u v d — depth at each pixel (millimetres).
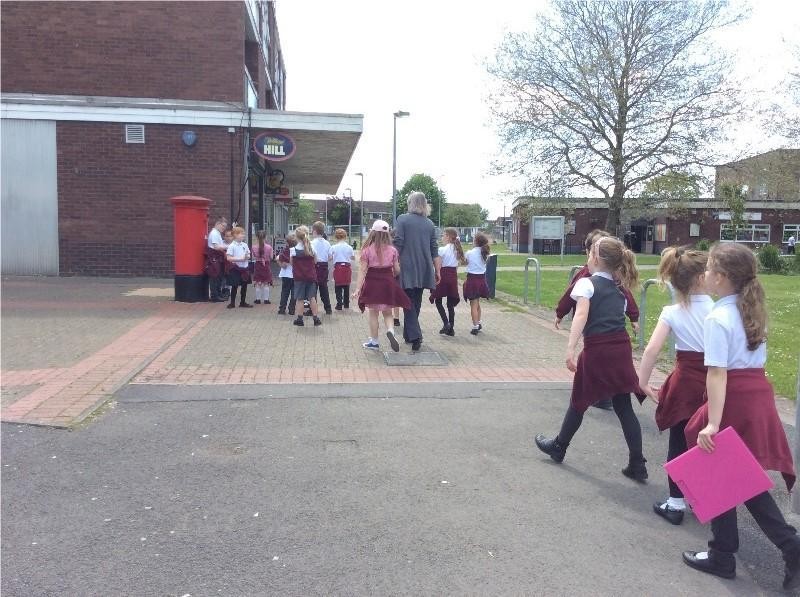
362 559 3416
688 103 27672
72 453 4738
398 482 4406
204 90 17516
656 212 32969
